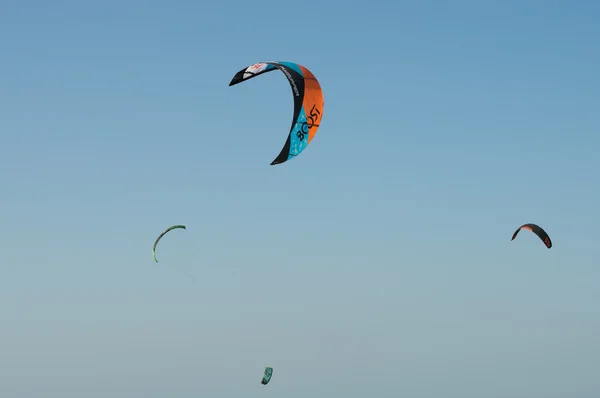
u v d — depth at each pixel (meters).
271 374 58.78
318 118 45.44
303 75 45.62
